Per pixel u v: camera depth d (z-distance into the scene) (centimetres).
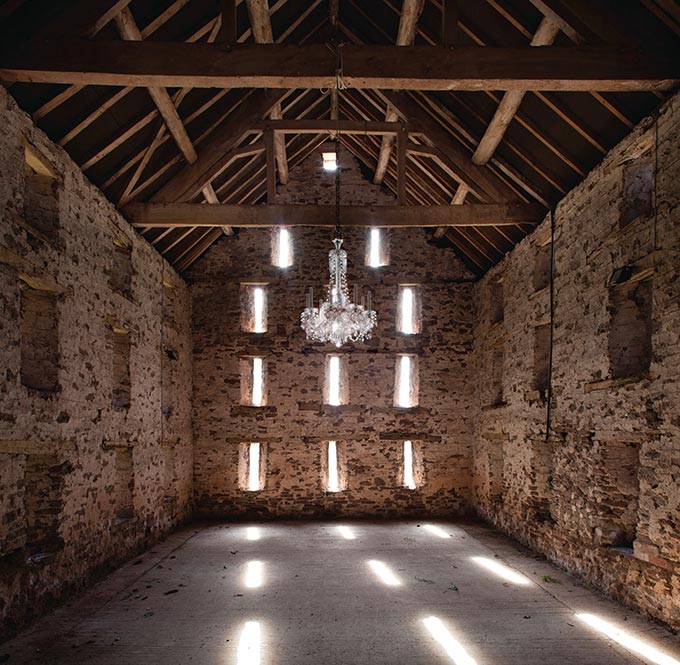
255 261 1233
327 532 1034
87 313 691
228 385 1208
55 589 596
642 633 521
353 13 822
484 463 1135
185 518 1135
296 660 465
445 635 520
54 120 601
